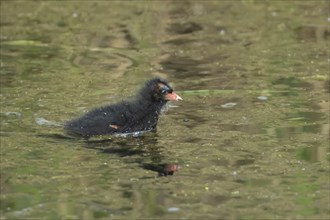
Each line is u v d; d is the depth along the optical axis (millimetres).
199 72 18906
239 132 14703
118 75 18609
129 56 20484
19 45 21422
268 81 18031
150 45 21594
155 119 15242
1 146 13938
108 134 14836
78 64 19562
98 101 16516
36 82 17875
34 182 12461
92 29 23234
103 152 13812
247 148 13891
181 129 14938
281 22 23828
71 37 22328
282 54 20422
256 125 15086
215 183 12391
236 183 12375
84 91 17250
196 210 11438
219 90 17391
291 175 12688
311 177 12586
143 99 15266
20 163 13203
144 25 23750
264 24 23625
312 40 21781
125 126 14992
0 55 20344
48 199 11836
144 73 18812
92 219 11141
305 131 14719
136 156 13602
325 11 25016
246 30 23031
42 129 14836
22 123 15109
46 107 16062
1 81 17906
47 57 20203
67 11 25453
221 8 25844
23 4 26359
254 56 20266
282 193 11992
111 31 23031
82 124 14961
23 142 14164
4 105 16125
